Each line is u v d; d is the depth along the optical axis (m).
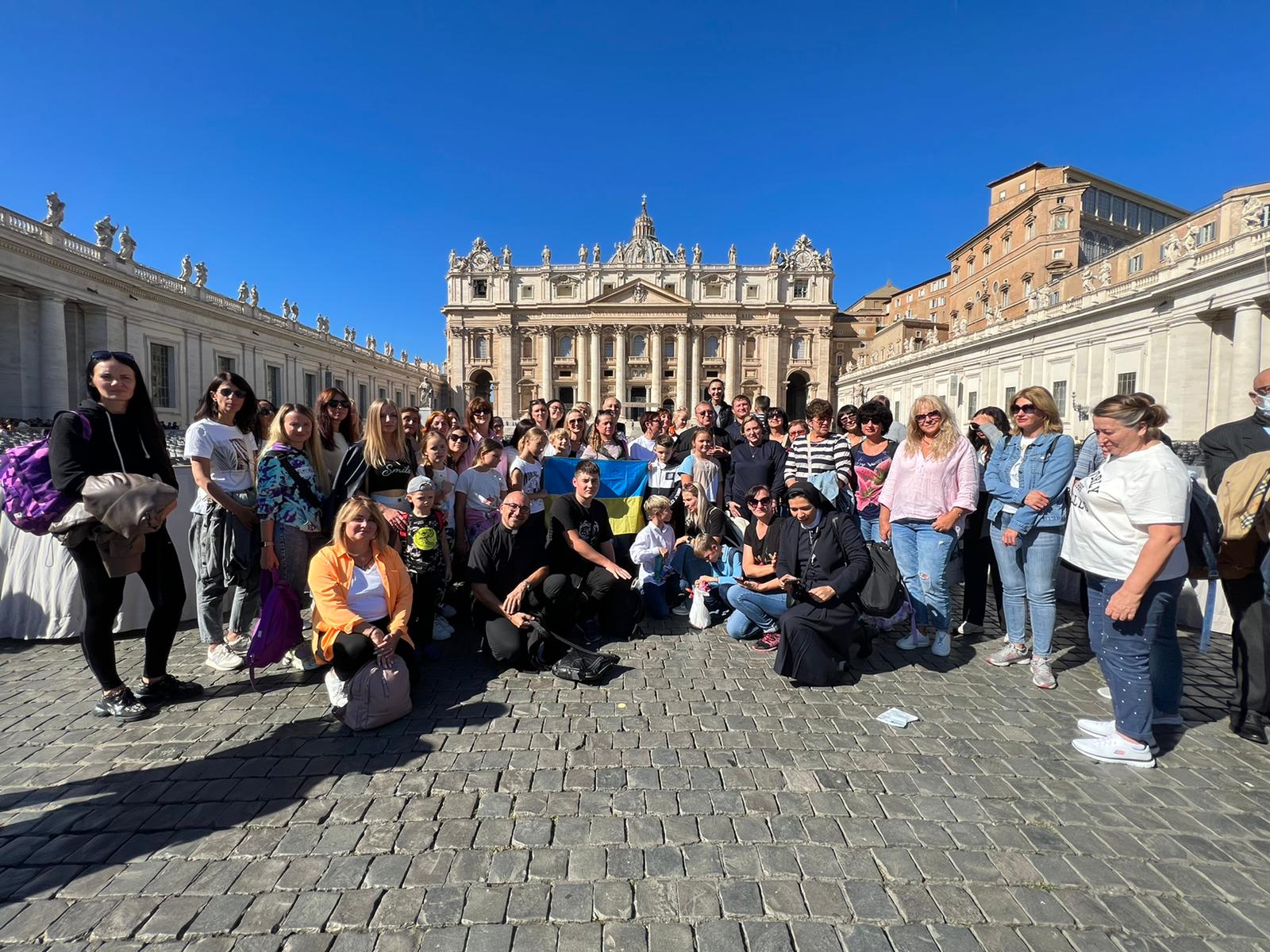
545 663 5.30
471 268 78.25
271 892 2.64
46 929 2.44
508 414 77.44
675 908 2.56
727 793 3.39
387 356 60.00
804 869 2.80
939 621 5.57
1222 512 4.07
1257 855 2.95
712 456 7.55
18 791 3.38
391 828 3.06
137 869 2.77
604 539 6.32
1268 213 21.17
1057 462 4.92
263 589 4.95
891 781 3.54
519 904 2.57
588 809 3.23
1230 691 4.95
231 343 36.69
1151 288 24.55
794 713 4.41
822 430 7.18
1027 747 3.97
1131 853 2.95
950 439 5.54
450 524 6.56
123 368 4.21
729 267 75.44
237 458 5.24
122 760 3.71
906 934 2.44
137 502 3.88
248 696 4.66
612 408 8.38
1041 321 31.67
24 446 4.08
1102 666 3.99
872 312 81.88
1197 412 23.06
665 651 5.72
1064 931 2.47
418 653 5.38
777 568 5.54
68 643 5.70
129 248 29.34
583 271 77.12
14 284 23.81
